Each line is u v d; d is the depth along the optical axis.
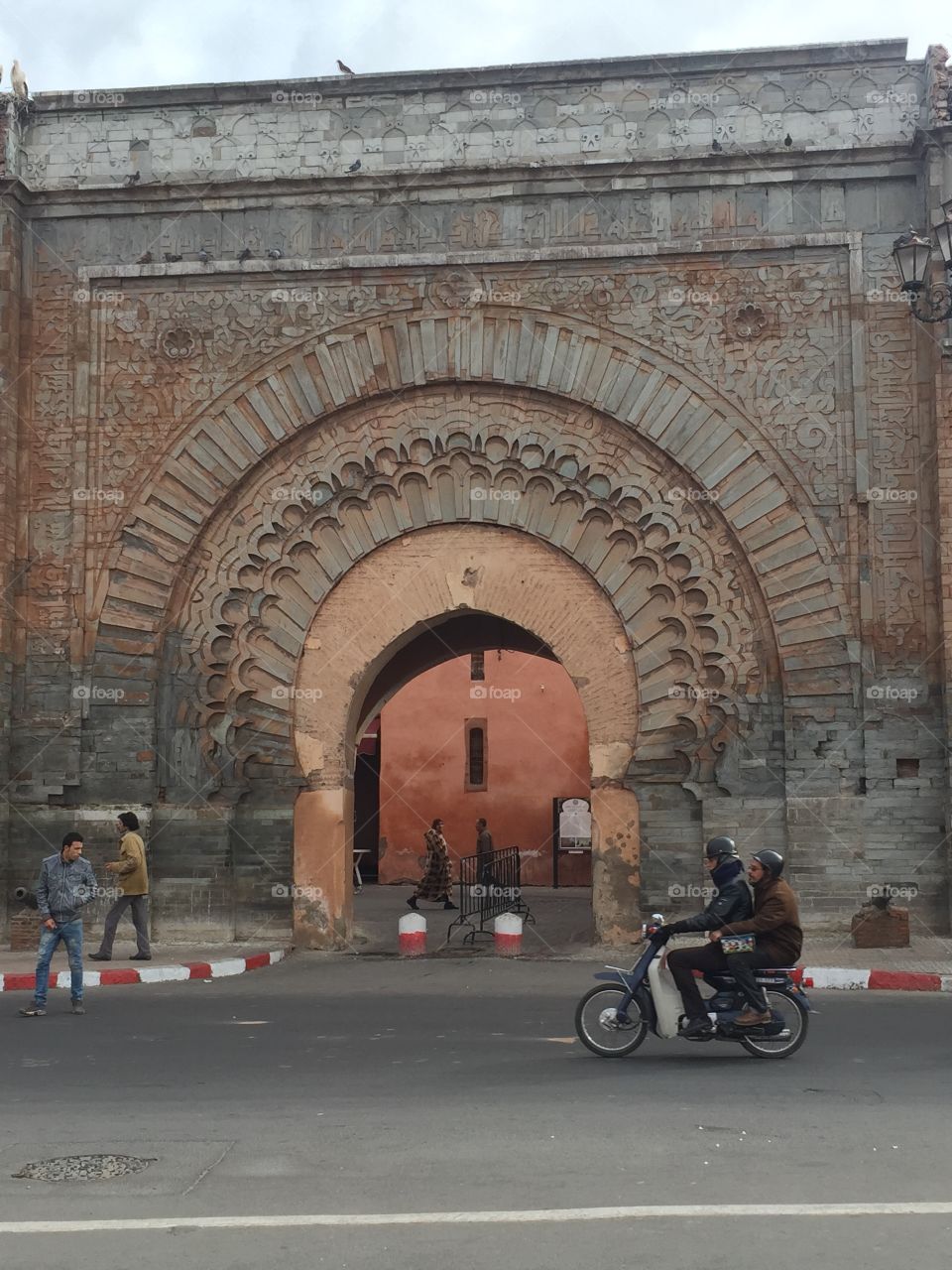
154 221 17.91
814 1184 6.15
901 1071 8.91
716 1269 5.07
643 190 17.27
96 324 17.80
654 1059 9.55
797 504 16.61
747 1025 9.49
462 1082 8.55
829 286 16.91
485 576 17.31
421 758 33.69
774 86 17.19
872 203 16.94
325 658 17.41
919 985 13.44
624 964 15.49
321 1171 6.42
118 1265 5.17
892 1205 5.83
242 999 13.12
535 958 16.20
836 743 16.23
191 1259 5.23
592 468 17.11
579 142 17.39
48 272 17.94
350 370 17.45
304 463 17.55
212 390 17.59
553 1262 5.16
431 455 17.39
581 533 17.12
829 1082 8.48
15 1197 6.07
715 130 17.23
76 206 17.95
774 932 9.69
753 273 17.03
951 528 15.91
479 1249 5.31
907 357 16.61
